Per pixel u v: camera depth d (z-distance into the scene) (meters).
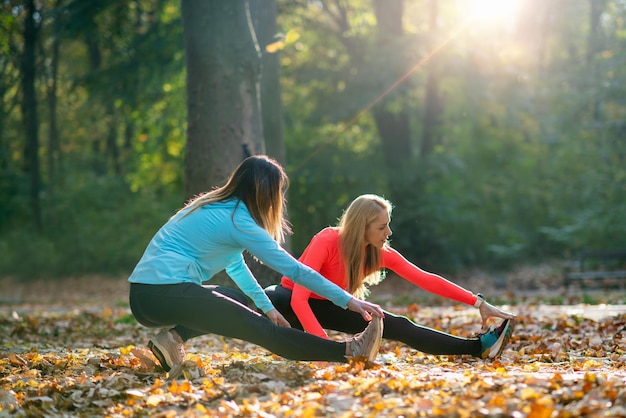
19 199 30.34
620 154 23.45
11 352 6.80
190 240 4.36
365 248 5.12
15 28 22.00
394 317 4.91
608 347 6.34
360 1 26.38
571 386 3.85
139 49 20.44
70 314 12.29
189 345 7.40
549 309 10.96
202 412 3.77
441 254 23.95
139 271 4.32
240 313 4.30
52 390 4.44
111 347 7.62
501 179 26.11
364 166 23.95
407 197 23.89
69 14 19.95
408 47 21.66
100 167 34.50
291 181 24.03
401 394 3.88
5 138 30.97
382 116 24.64
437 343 4.88
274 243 4.37
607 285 18.56
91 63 30.56
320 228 24.45
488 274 23.61
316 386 4.07
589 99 23.94
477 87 22.53
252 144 9.55
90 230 28.06
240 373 4.59
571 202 24.70
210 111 9.41
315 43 24.66
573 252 24.06
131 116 23.11
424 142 25.64
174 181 27.45
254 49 9.62
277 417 3.66
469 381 4.02
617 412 3.28
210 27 9.41
